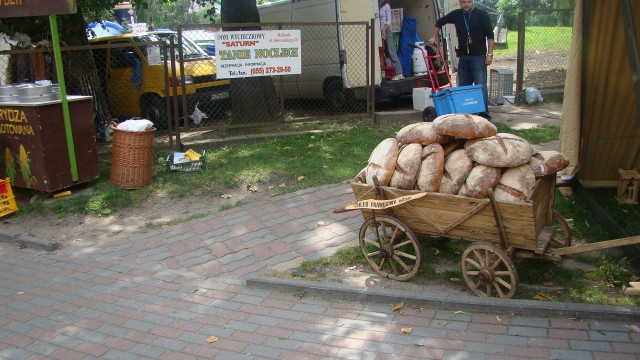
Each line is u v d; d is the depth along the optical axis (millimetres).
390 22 10828
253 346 3947
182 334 4184
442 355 3660
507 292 4289
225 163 8055
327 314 4316
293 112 12039
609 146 6215
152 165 7934
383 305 4363
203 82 11000
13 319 4582
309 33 11102
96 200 6938
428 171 4234
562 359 3502
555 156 4180
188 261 5434
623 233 4812
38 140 6848
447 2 11258
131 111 11203
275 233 5863
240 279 5008
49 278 5324
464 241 5090
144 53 10820
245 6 9867
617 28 5559
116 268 5418
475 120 4188
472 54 9266
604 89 5926
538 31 17609
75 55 9633
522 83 11680
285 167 7785
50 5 6785
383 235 4984
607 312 3840
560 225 4832
